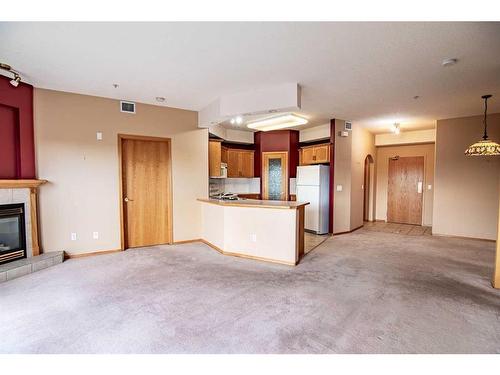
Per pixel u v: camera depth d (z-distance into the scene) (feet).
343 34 7.66
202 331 6.93
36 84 11.89
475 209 17.46
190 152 16.37
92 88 12.41
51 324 7.23
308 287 9.73
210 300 8.68
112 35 7.77
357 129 20.63
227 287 9.72
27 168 11.87
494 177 16.80
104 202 13.91
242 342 6.47
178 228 16.10
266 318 7.58
